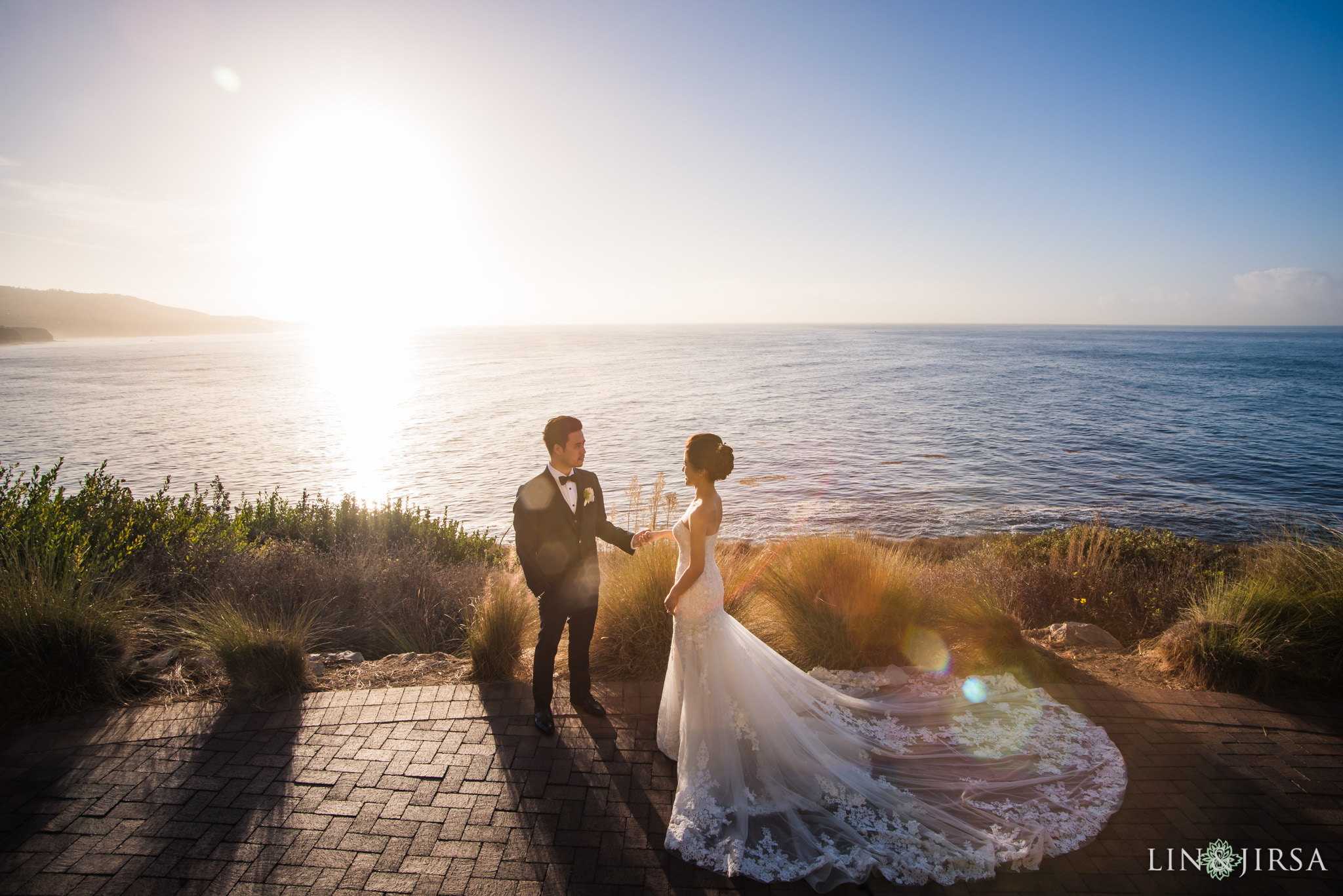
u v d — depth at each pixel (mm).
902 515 17125
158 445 29891
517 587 5816
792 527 15961
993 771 3342
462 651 5320
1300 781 3334
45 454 27547
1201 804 3162
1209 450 26156
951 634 4918
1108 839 2932
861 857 2764
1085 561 7824
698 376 69438
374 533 9430
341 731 3732
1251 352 129000
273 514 9664
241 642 4254
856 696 4141
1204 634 4480
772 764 3182
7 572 4547
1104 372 73312
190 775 3326
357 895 2615
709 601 3396
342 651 5535
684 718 3303
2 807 3068
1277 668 4270
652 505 8172
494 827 3004
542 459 26359
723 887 2672
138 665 4422
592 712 3973
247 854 2811
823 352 125188
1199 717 3912
